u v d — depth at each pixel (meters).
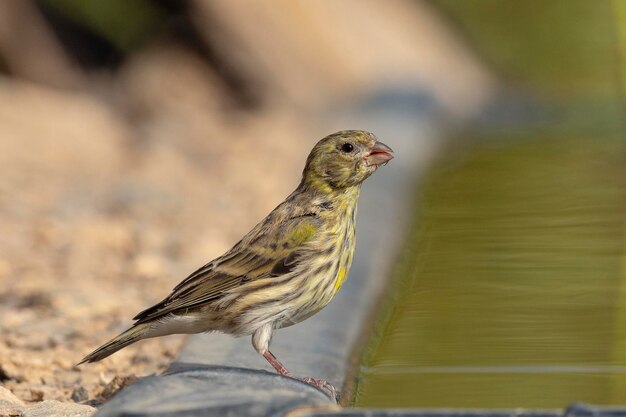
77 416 7.04
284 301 8.02
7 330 9.64
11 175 16.44
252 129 21.86
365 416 5.71
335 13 28.41
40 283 11.12
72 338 9.44
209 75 24.25
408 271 11.59
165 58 24.14
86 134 19.81
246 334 8.06
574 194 15.55
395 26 30.38
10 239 13.03
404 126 20.27
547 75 29.39
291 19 26.44
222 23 24.19
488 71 30.45
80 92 23.77
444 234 13.27
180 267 11.83
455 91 27.48
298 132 22.25
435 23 32.47
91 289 10.93
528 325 9.52
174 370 7.26
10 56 23.14
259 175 17.75
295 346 8.63
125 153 19.12
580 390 7.92
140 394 6.01
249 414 5.78
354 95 25.91
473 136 22.03
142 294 10.78
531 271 11.32
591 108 25.30
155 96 23.14
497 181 16.89
